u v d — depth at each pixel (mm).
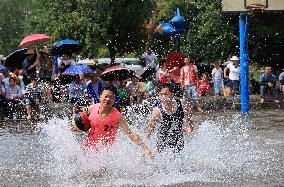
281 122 20750
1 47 77625
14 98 23734
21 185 9195
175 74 27297
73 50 27531
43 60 26219
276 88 30438
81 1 40438
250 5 26078
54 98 24938
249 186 9000
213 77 30828
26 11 76625
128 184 9125
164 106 10914
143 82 29312
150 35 43688
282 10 25922
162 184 9141
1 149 13492
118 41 42812
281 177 9719
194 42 43344
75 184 9195
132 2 41906
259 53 39938
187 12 44344
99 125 10219
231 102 28359
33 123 21234
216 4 39875
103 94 10164
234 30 39969
